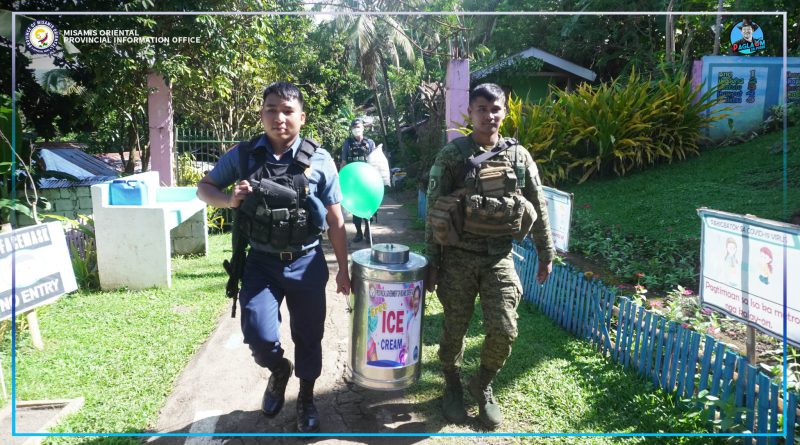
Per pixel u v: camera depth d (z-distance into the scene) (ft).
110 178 32.73
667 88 32.58
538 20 57.11
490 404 9.23
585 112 31.96
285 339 13.50
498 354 8.79
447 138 33.78
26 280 11.28
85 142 56.34
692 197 24.23
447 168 8.83
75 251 18.01
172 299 16.43
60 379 10.89
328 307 15.88
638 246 19.53
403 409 9.86
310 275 8.66
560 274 13.98
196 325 14.02
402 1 53.72
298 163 8.34
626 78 49.52
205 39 28.04
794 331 8.15
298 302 8.75
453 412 9.39
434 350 12.33
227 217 30.45
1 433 8.67
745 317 9.19
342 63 69.46
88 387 10.58
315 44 62.23
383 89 78.13
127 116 34.04
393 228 30.12
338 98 77.77
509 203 8.41
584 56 56.90
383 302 8.61
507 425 9.27
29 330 13.23
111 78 27.07
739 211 20.74
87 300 16.44
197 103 44.11
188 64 29.19
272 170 8.30
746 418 8.22
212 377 11.04
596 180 31.68
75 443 8.63
